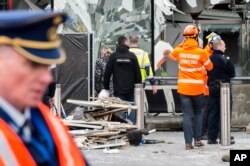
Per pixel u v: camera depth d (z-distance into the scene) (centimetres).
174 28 2803
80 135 1978
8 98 370
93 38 2512
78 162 407
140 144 2047
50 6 2762
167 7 2789
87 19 2792
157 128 2539
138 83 2166
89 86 2484
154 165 1661
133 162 1708
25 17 361
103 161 1722
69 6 2778
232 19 2838
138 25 2792
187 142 1925
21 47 363
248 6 2823
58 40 379
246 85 2570
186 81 1878
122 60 2155
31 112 394
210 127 2039
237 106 2569
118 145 1977
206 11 2834
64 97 2484
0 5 2014
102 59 2539
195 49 1862
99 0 2800
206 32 2842
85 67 2489
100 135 1969
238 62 2830
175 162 1708
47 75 373
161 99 2589
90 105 2100
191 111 1906
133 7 2795
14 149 370
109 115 2105
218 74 2017
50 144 394
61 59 377
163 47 2781
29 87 368
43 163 383
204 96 1953
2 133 369
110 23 2803
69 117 2117
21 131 379
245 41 2830
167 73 2759
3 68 364
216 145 2019
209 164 1675
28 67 365
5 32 360
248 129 2508
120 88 2159
